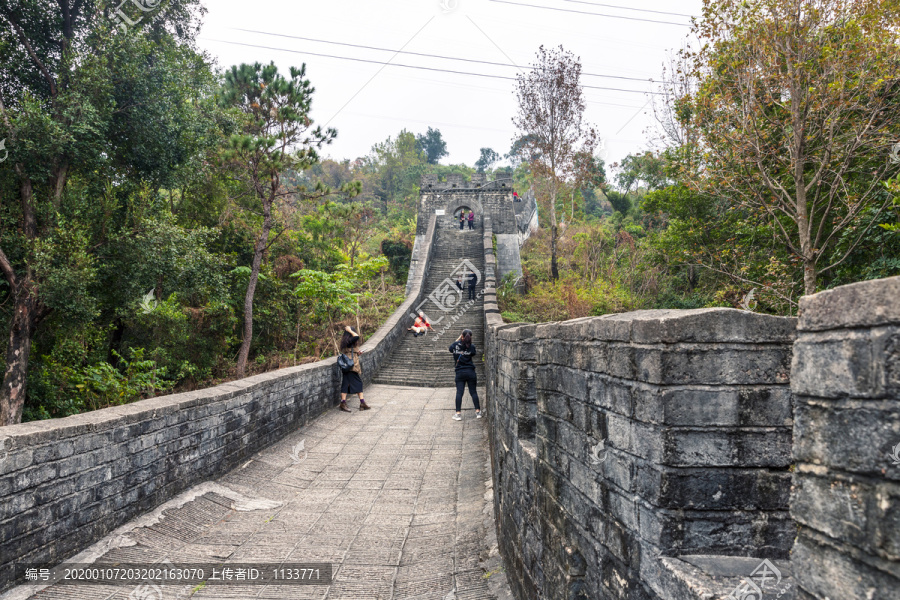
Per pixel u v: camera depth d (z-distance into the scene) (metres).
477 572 3.67
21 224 8.58
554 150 21.52
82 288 7.96
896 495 0.88
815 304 1.12
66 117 8.12
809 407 1.12
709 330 1.55
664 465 1.53
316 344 16.23
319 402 9.30
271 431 7.23
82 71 8.11
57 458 3.68
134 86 8.91
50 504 3.61
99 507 4.05
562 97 20.94
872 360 0.95
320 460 6.72
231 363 14.48
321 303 15.63
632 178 32.88
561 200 29.23
